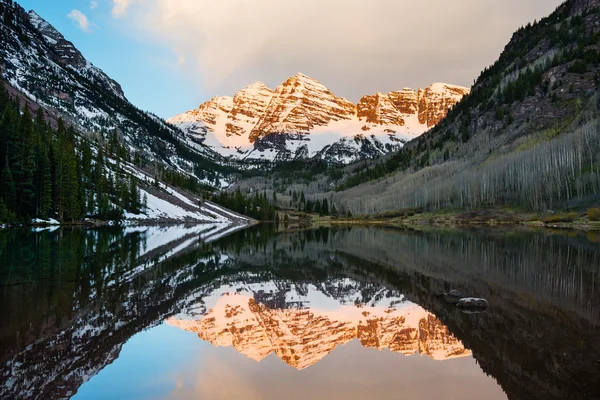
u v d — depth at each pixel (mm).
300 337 16688
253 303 23047
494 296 23172
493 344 14891
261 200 199000
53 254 37875
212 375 12180
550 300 21797
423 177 188875
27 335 15047
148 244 53938
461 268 34406
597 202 101188
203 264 37656
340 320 19453
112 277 27797
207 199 184750
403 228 113125
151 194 139500
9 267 30016
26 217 78188
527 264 35688
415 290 26125
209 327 17594
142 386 11188
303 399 10531
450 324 17781
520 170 126938
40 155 83438
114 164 139750
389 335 16766
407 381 11898
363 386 11508
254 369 12852
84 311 18703
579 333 15953
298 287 27891
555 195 115812
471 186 140375
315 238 76500
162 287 25641
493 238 66375
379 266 37469
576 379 11688
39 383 11164
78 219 91625
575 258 39281
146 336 15750
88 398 10320
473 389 11148
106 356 13453
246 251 50906
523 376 12000
